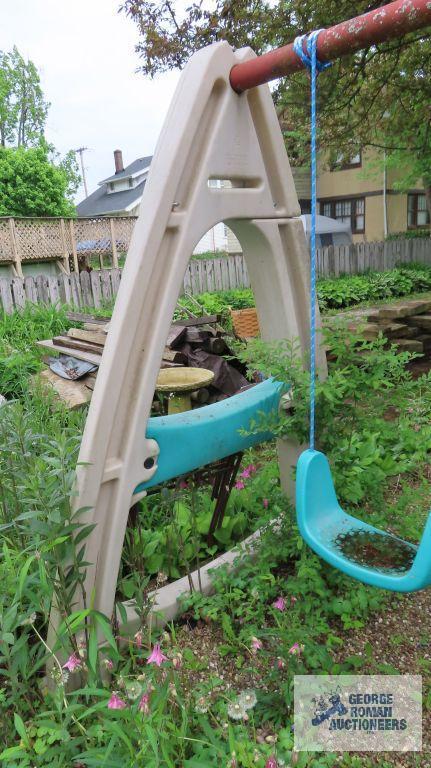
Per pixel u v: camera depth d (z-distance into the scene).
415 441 3.24
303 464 1.88
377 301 11.64
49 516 1.61
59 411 4.04
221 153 2.06
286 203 2.39
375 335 5.91
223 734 1.63
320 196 22.67
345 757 1.62
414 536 2.43
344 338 2.34
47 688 1.75
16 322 7.72
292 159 10.33
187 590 2.30
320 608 2.14
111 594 1.96
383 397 2.48
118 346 1.83
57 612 1.80
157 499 2.93
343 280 12.73
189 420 2.20
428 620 2.21
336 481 2.22
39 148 24.73
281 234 2.44
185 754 1.58
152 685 1.60
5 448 2.11
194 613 2.24
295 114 8.12
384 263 15.65
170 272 1.94
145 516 2.83
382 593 2.24
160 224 1.88
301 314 2.55
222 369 4.95
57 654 1.81
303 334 2.57
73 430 2.73
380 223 20.62
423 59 7.29
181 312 7.94
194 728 1.66
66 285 9.95
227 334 5.85
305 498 1.86
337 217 22.38
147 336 1.94
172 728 1.55
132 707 1.48
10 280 9.16
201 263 11.88
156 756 1.31
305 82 6.91
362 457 3.27
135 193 33.25
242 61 2.09
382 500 2.41
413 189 21.12
